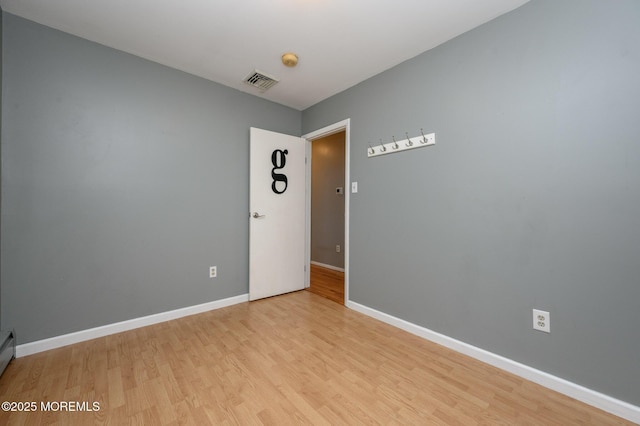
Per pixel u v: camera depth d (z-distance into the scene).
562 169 1.50
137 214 2.27
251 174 2.90
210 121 2.68
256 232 2.95
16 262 1.80
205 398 1.42
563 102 1.50
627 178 1.32
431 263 2.09
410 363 1.76
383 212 2.45
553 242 1.53
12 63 1.79
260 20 1.83
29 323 1.85
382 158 2.46
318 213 4.90
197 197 2.60
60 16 1.81
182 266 2.51
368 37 1.99
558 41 1.51
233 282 2.86
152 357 1.81
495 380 1.59
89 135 2.06
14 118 1.79
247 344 1.99
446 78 2.00
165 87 2.41
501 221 1.73
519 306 1.65
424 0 1.63
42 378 1.57
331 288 3.45
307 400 1.41
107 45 2.13
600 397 1.37
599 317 1.39
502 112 1.72
